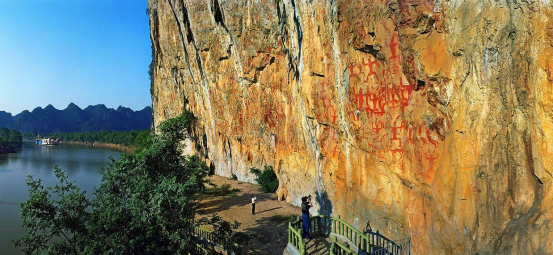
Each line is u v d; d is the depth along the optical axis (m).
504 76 8.18
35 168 63.81
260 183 31.61
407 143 11.42
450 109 9.66
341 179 16.20
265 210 24.64
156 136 18.14
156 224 13.59
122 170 16.47
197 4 33.75
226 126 37.38
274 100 26.66
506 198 8.16
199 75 39.66
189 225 14.31
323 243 12.02
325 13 15.30
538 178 7.51
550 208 7.17
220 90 35.59
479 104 8.80
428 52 10.07
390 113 12.27
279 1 21.42
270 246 17.92
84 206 15.45
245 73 29.22
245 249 17.59
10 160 77.81
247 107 32.09
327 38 15.57
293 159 24.59
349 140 15.16
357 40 13.16
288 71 22.66
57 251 14.38
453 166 9.55
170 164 16.38
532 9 7.56
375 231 13.34
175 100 50.50
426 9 9.91
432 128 10.36
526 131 7.76
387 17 11.65
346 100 14.70
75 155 91.38
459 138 9.33
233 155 38.81
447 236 9.69
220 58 33.44
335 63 15.29
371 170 13.65
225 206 26.45
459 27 9.18
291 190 25.75
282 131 26.00
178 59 44.72
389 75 12.02
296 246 11.71
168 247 13.86
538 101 7.46
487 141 8.62
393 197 12.43
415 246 11.05
